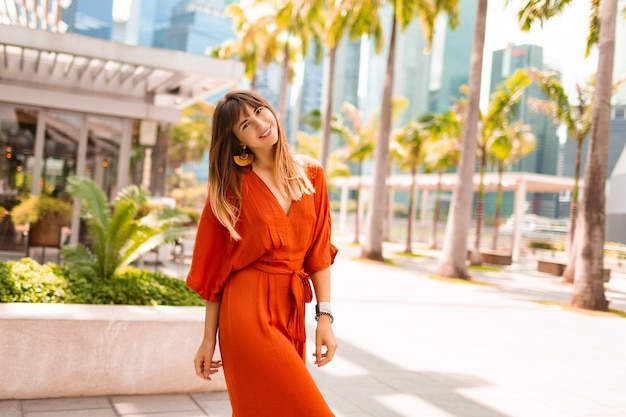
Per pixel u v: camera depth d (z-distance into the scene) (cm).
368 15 2012
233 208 195
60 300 441
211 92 1298
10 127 1186
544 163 4750
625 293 1623
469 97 1605
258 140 194
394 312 964
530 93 3134
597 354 742
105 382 395
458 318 954
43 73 1198
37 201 1062
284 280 196
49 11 1273
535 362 662
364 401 457
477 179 2914
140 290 476
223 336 193
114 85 1256
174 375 412
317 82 12494
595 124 1195
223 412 379
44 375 381
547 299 1320
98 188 587
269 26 2842
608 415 470
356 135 3409
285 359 184
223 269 200
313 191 203
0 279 436
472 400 482
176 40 15588
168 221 587
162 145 1296
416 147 2580
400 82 12275
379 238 2053
